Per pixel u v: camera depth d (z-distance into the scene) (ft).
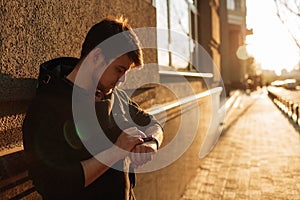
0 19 5.08
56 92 4.48
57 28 6.57
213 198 15.23
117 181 4.95
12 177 5.06
